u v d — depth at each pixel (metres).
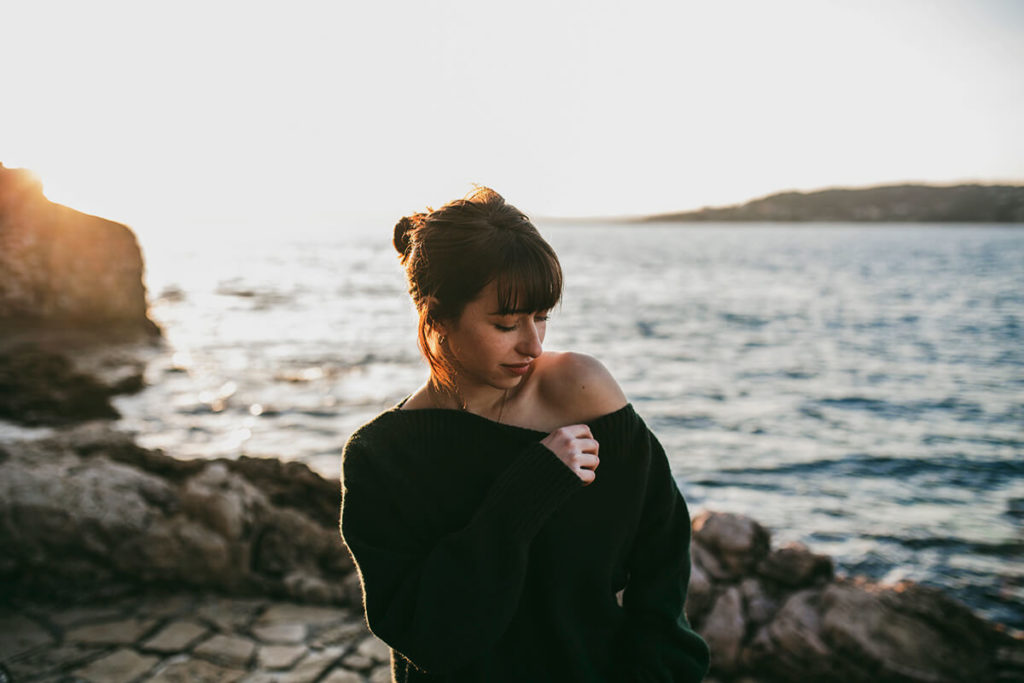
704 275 70.25
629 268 81.00
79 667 3.53
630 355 25.11
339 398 16.16
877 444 14.19
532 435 1.21
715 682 3.88
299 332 26.86
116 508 4.48
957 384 20.69
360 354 22.28
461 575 1.10
